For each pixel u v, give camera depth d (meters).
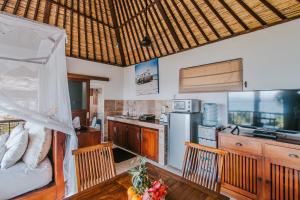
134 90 5.90
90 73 5.47
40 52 2.83
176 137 3.79
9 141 2.51
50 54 2.81
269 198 2.28
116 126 5.45
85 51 5.20
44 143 2.34
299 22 2.67
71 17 4.10
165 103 4.83
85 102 5.41
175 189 1.35
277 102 2.45
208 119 3.66
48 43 2.62
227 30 3.44
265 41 3.02
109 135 5.76
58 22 4.09
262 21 2.98
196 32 3.84
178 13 3.68
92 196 1.24
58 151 2.30
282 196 2.17
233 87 3.41
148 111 5.36
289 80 2.76
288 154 2.12
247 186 2.49
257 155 2.39
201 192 1.31
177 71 4.52
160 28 4.28
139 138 4.59
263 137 2.48
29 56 2.87
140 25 4.49
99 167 1.70
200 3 3.28
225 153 1.58
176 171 3.69
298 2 2.52
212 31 3.62
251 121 2.70
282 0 2.60
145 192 0.98
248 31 3.21
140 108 5.64
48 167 2.27
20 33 2.31
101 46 5.30
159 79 5.00
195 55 4.11
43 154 2.33
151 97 5.26
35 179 2.12
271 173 2.27
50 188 2.19
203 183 1.67
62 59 2.46
